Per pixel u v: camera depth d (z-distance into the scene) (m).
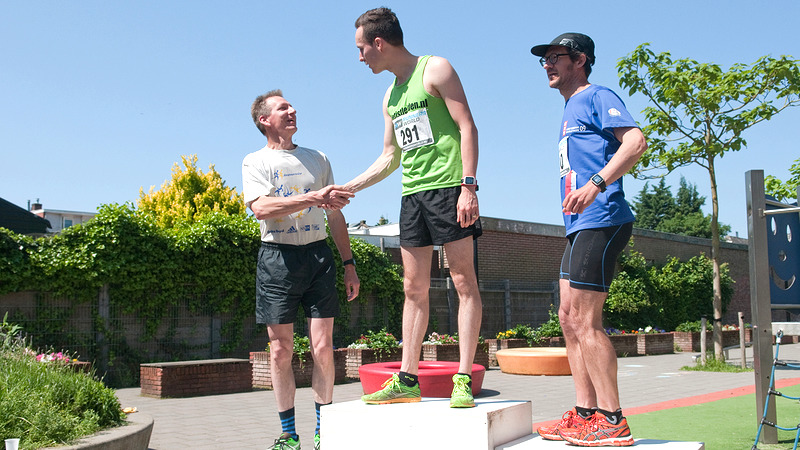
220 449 6.09
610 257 3.19
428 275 3.88
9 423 4.23
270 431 7.08
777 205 5.91
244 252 13.48
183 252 12.66
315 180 4.61
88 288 11.52
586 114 3.33
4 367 5.18
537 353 14.01
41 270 10.99
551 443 3.28
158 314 12.35
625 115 3.16
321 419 3.65
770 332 5.50
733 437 5.72
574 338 3.43
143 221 12.17
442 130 3.72
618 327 21.72
